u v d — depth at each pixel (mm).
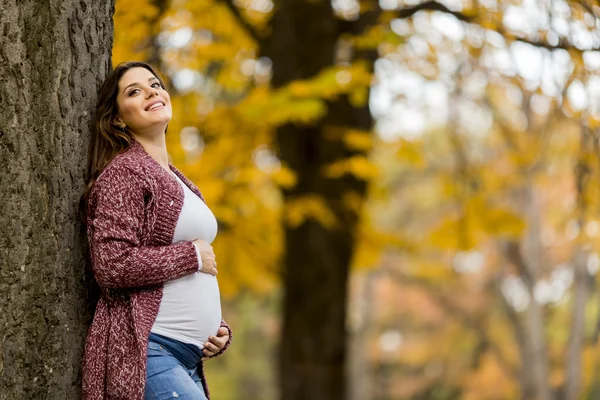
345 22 15266
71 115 5414
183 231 5363
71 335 5375
